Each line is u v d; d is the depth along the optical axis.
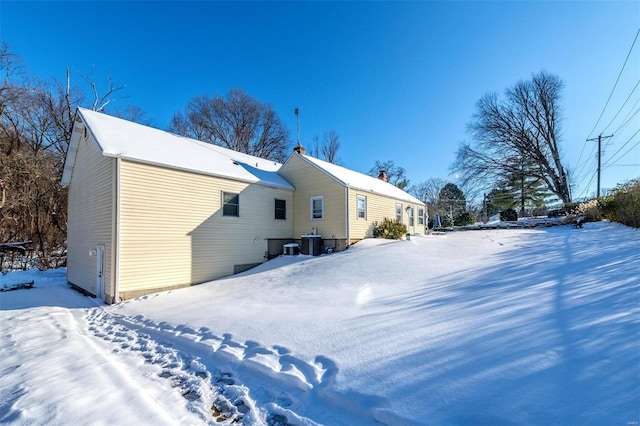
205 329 5.04
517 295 4.76
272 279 8.90
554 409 2.12
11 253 16.34
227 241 11.27
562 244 9.12
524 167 27.69
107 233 8.53
